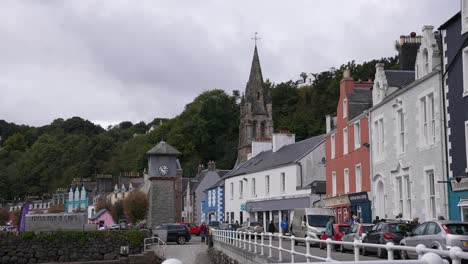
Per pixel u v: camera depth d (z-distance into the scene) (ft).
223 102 369.71
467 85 74.33
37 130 558.56
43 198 408.05
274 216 167.43
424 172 85.56
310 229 105.50
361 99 123.34
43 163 449.48
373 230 73.41
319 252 79.77
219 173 269.03
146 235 137.59
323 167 156.35
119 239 132.16
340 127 127.75
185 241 151.74
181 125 366.84
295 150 170.19
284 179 162.61
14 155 483.10
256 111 318.65
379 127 105.09
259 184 178.50
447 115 79.15
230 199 202.39
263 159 191.72
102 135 499.10
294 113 322.96
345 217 121.08
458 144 76.13
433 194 83.92
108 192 348.79
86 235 131.23
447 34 79.36
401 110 95.25
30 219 133.08
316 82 335.47
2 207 386.52
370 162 107.96
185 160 349.41
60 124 550.36
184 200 288.51
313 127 288.10
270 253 62.54
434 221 54.95
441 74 80.84
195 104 376.48
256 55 328.49
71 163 439.22
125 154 414.41
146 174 257.75
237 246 88.84
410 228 69.46
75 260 128.98
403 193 93.35
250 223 158.20
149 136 411.13
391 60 283.79
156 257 126.31
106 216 273.33
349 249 84.64
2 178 434.30
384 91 103.96
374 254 74.13
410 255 56.34
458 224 53.52
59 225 133.69
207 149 358.43
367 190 110.42
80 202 366.63
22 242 127.95
